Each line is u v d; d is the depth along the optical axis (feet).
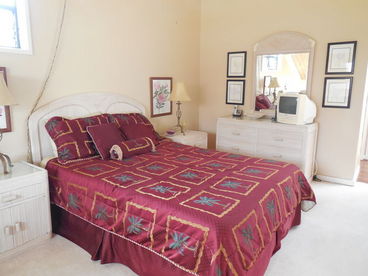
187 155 10.18
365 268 7.32
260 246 6.17
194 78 16.30
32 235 7.95
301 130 11.89
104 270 7.12
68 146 9.03
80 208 7.75
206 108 16.80
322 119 13.14
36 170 8.05
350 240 8.57
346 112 12.51
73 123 9.59
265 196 6.89
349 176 12.84
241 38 14.87
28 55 8.95
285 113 12.52
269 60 14.11
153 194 6.63
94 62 10.90
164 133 14.14
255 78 14.67
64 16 9.74
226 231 5.36
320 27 12.62
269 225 6.70
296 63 13.38
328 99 12.83
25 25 8.79
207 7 15.66
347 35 12.05
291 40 13.34
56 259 7.54
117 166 8.75
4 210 7.25
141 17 12.51
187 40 15.30
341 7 12.01
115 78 11.78
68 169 8.39
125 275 6.93
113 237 7.21
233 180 7.63
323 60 12.75
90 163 8.99
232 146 14.12
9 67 8.55
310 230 9.11
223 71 15.78
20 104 8.94
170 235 5.88
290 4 13.19
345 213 10.25
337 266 7.38
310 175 13.20
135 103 12.63
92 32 10.68
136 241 6.47
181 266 5.69
